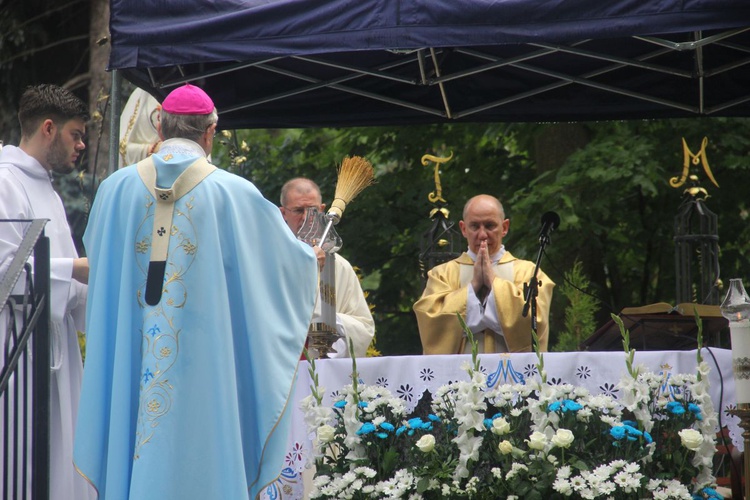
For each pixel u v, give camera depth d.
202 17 17.20
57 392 15.74
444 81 20.70
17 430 13.55
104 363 13.52
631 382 14.02
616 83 21.47
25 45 43.50
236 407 13.19
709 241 23.12
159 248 13.48
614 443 13.83
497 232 19.92
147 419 12.92
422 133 39.69
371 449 14.53
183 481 12.81
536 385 14.15
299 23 16.77
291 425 15.31
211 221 13.59
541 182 36.78
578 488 13.33
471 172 39.62
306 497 15.22
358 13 16.55
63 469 15.56
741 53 20.39
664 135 37.59
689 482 13.93
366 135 40.25
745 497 14.15
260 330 13.51
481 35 16.14
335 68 20.97
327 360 15.20
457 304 18.50
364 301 20.36
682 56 20.69
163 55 17.20
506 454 13.77
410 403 14.89
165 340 13.17
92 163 38.66
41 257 13.89
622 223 38.88
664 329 16.09
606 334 16.70
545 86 21.41
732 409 14.20
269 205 13.97
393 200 39.69
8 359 13.25
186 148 14.05
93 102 40.53
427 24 16.31
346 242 38.41
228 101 21.44
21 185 16.14
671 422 14.05
